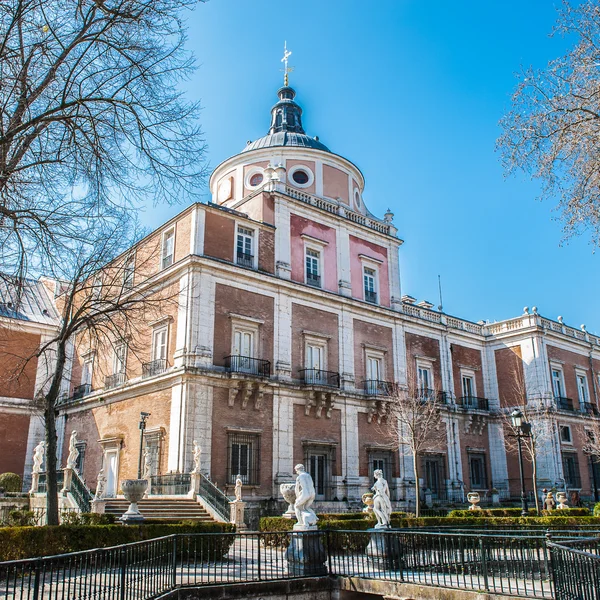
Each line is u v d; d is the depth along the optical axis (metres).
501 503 37.66
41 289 38.59
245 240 29.86
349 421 31.03
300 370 29.83
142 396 28.17
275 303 29.72
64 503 21.70
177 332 26.83
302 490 14.25
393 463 32.53
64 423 34.19
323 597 13.01
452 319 40.38
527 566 13.34
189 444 24.72
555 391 41.22
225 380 26.53
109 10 11.42
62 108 11.87
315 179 35.50
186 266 27.19
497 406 40.94
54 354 35.44
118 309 19.19
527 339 40.56
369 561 14.54
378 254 36.00
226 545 16.97
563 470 38.75
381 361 34.09
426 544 13.01
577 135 13.38
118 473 28.52
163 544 11.12
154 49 12.29
